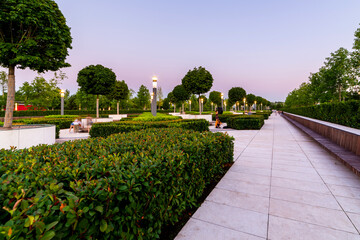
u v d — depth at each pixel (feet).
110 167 6.14
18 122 38.47
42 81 86.48
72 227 3.90
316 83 87.20
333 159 18.53
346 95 72.74
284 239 7.14
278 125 60.80
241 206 9.68
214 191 11.51
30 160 6.61
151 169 6.35
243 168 15.92
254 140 30.09
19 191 4.08
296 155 20.26
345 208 9.33
